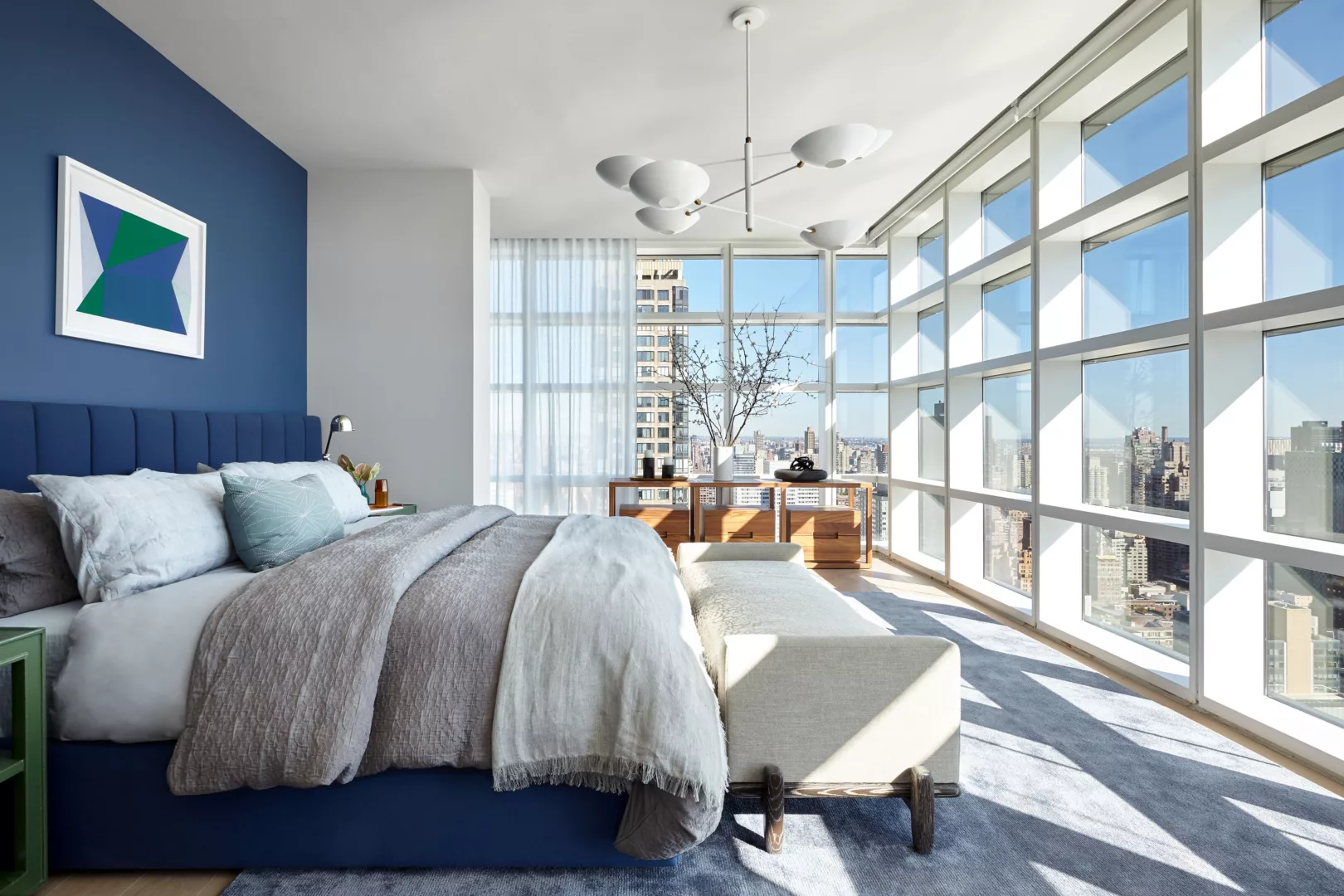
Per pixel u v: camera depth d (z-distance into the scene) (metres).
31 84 2.37
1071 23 2.88
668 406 6.04
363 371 4.33
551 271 5.83
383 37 2.94
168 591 1.75
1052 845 1.71
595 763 1.49
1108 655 3.04
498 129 3.80
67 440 2.37
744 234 5.77
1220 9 2.51
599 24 2.86
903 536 5.57
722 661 1.80
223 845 1.60
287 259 4.10
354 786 1.59
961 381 4.55
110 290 2.68
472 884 1.57
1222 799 1.93
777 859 1.66
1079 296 3.51
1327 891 1.54
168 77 3.08
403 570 1.79
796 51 3.07
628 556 2.26
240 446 3.35
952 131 3.89
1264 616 2.50
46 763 1.55
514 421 5.80
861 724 1.71
